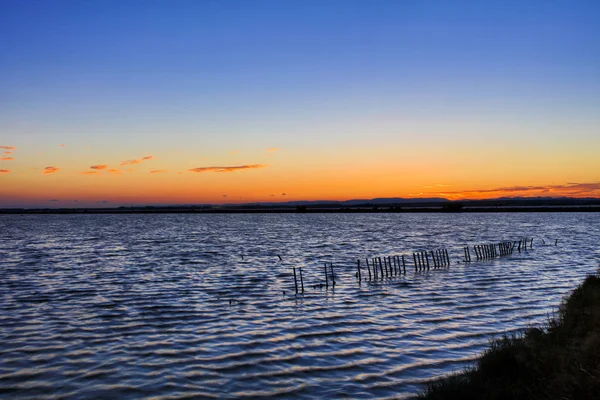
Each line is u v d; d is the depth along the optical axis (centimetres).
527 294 3450
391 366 1905
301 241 9806
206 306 3178
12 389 1712
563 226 15025
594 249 7331
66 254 7212
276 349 2166
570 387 1057
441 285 3956
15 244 9256
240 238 10900
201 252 7456
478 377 1268
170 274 4869
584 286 2347
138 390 1700
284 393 1656
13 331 2517
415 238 10394
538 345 1409
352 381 1753
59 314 2938
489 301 3203
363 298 3425
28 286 4088
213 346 2223
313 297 3488
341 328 2534
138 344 2266
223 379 1797
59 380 1798
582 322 1584
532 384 1162
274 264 5753
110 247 8519
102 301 3372
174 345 2245
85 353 2125
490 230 13200
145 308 3116
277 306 3162
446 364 1912
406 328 2508
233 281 4344
